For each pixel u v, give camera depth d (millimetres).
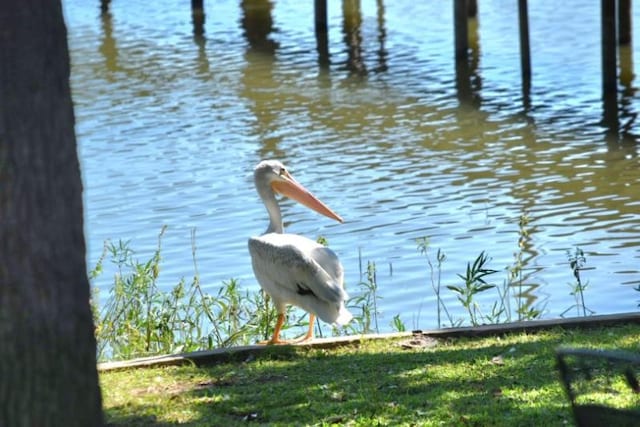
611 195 17609
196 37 31312
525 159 19750
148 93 25438
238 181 19062
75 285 5859
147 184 19062
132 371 9234
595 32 29609
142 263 15203
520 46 25391
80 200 5914
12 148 5672
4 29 5648
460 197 17766
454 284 14250
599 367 5898
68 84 5887
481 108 23266
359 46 29594
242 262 15242
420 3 35156
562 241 15656
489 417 7598
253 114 23406
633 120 21969
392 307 13602
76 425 5879
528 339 9688
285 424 7688
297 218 17156
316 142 21281
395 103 23891
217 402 8234
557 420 7496
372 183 18672
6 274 5695
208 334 11734
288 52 29109
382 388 8438
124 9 36094
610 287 13945
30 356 5742
